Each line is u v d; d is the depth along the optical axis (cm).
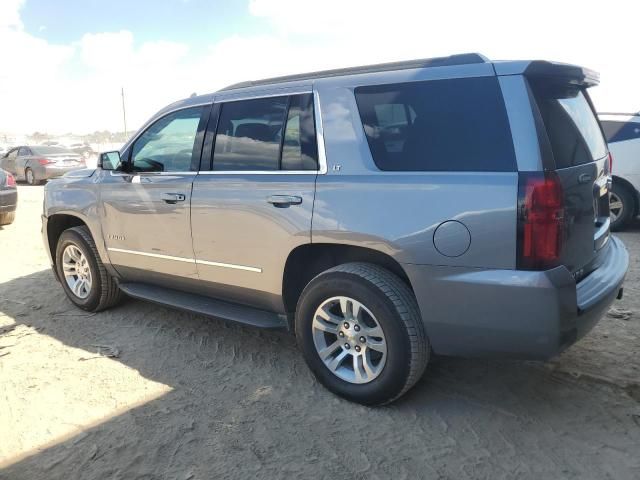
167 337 438
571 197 270
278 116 346
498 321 266
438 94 287
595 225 314
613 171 770
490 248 262
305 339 337
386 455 274
